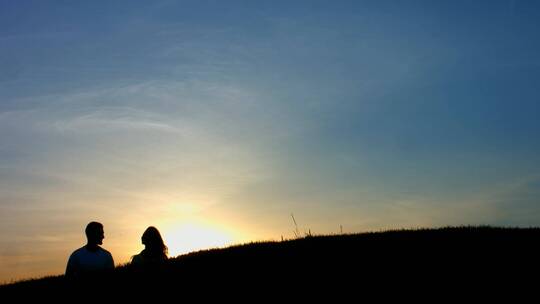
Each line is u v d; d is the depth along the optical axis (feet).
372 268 65.21
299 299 55.52
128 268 59.98
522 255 69.26
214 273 63.05
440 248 73.31
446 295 56.29
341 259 69.10
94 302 53.01
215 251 75.77
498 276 61.52
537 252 70.33
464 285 59.06
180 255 74.79
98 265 54.70
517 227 89.20
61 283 57.72
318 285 59.67
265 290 57.98
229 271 63.98
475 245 74.38
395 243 76.84
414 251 72.08
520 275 61.67
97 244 55.16
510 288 57.93
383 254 71.00
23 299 54.70
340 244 77.15
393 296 56.18
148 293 55.62
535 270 63.21
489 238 78.54
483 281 60.08
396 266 65.77
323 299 55.57
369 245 75.92
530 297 55.21
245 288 58.54
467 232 83.66
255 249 75.41
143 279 58.18
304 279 61.57
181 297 55.31
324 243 78.33
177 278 60.54
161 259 61.93
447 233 83.15
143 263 60.85
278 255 71.46
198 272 62.95
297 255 71.31
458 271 63.52
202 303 53.93
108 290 54.65
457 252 71.15
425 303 54.29
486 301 54.54
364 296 56.24
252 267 65.77
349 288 58.59
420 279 61.11
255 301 54.85
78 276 54.34
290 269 65.16
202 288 58.13
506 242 75.82
